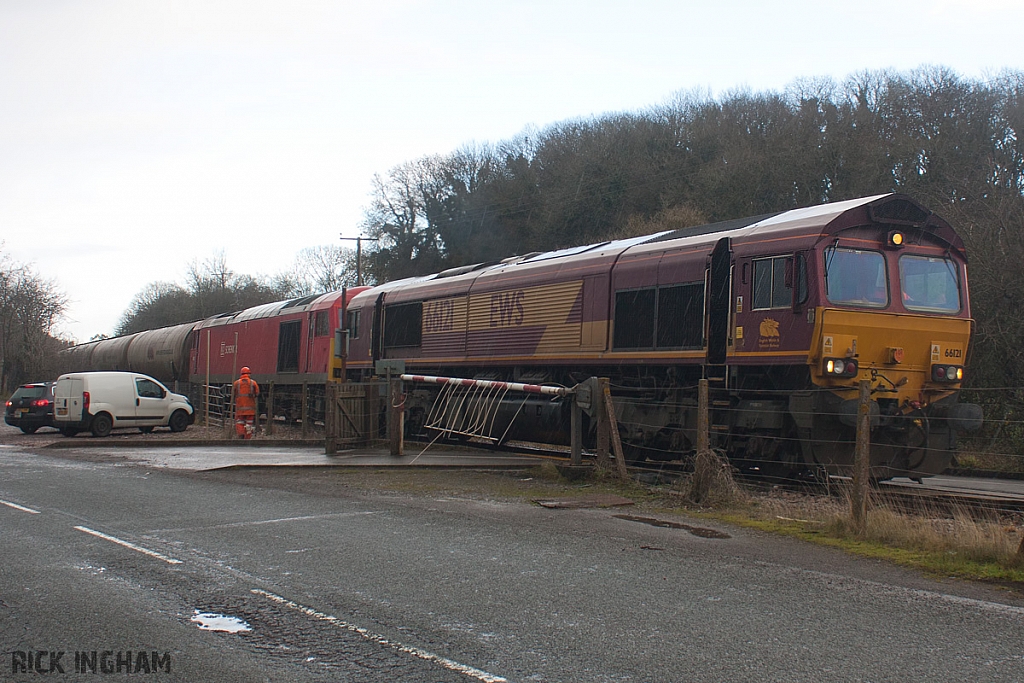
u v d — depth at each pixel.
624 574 7.42
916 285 12.92
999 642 5.66
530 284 17.81
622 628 5.96
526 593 6.83
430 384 21.16
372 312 24.11
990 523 9.05
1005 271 20.38
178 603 6.61
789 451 12.73
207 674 5.14
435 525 9.61
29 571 7.59
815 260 12.23
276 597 6.75
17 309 57.47
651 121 46.38
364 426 19.06
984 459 18.47
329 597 6.74
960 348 13.10
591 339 16.02
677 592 6.86
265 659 5.39
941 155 30.34
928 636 5.78
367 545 8.58
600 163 45.22
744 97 44.56
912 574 7.44
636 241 16.28
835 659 5.34
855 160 33.66
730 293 13.38
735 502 10.80
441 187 55.34
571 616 6.23
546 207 47.00
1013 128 29.80
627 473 13.29
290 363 29.38
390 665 5.27
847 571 7.53
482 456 17.36
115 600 6.70
